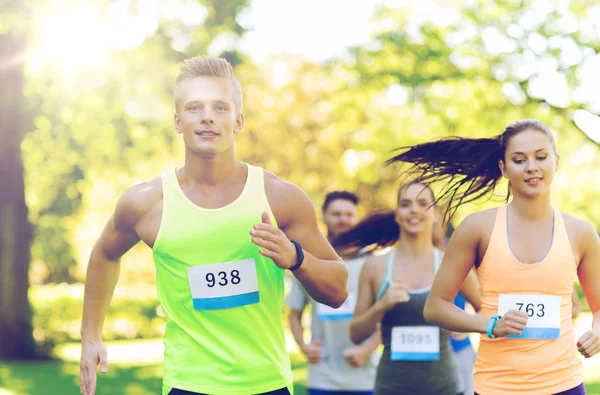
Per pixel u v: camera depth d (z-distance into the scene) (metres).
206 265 4.58
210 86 4.59
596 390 14.32
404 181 6.97
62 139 25.03
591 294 5.12
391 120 24.22
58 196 37.44
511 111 21.31
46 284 43.41
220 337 4.57
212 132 4.56
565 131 21.39
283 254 4.35
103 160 26.42
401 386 6.69
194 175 4.67
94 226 45.16
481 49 21.66
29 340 21.06
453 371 6.77
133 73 23.64
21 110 20.58
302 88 27.64
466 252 5.13
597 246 5.06
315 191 28.05
